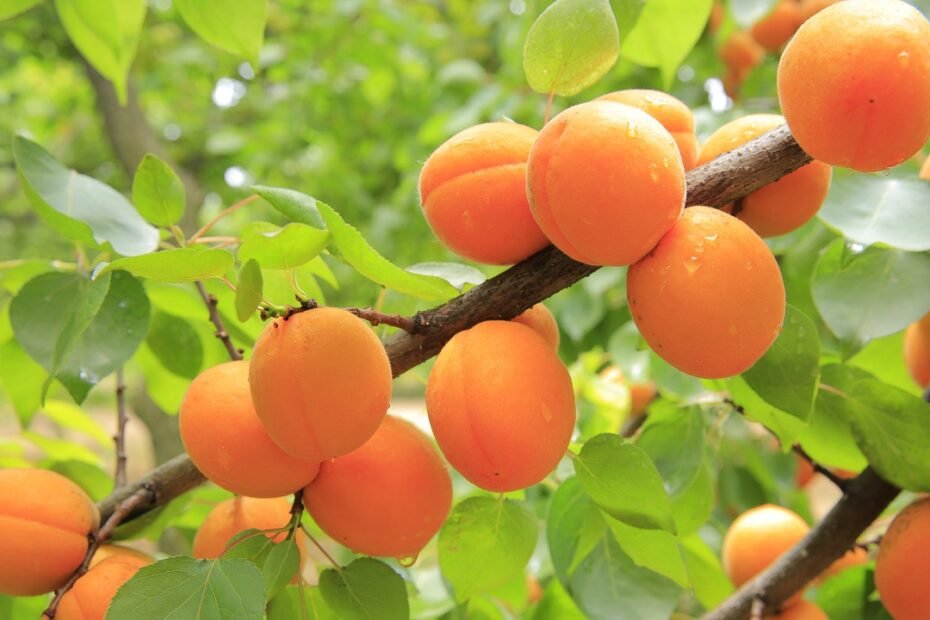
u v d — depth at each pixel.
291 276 0.47
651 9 0.64
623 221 0.44
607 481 0.49
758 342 0.45
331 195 1.93
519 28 1.21
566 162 0.44
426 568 0.76
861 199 0.54
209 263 0.45
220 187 2.16
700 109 0.90
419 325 0.48
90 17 0.65
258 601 0.46
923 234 0.52
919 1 0.54
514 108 1.27
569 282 0.48
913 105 0.43
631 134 0.44
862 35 0.43
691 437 0.62
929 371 0.60
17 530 0.50
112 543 0.54
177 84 2.00
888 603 0.55
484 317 0.48
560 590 0.67
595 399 0.88
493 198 0.47
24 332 0.56
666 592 0.61
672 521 0.49
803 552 0.59
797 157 0.48
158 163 0.55
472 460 0.45
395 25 1.61
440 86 1.55
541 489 0.78
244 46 0.62
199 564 0.47
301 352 0.44
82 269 0.59
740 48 1.06
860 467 0.59
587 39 0.49
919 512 0.55
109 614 0.46
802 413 0.52
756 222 0.51
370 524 0.48
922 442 0.54
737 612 0.60
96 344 0.56
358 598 0.50
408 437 0.49
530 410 0.45
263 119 2.07
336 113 1.88
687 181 0.48
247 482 0.48
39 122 2.24
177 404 0.69
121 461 0.60
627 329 0.90
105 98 1.64
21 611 0.61
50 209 0.54
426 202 0.49
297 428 0.44
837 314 0.56
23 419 0.65
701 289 0.44
